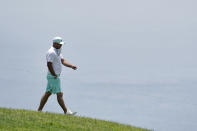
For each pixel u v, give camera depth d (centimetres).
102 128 4919
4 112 4862
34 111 5122
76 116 5247
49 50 5312
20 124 4544
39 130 4447
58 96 5328
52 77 5303
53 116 5016
